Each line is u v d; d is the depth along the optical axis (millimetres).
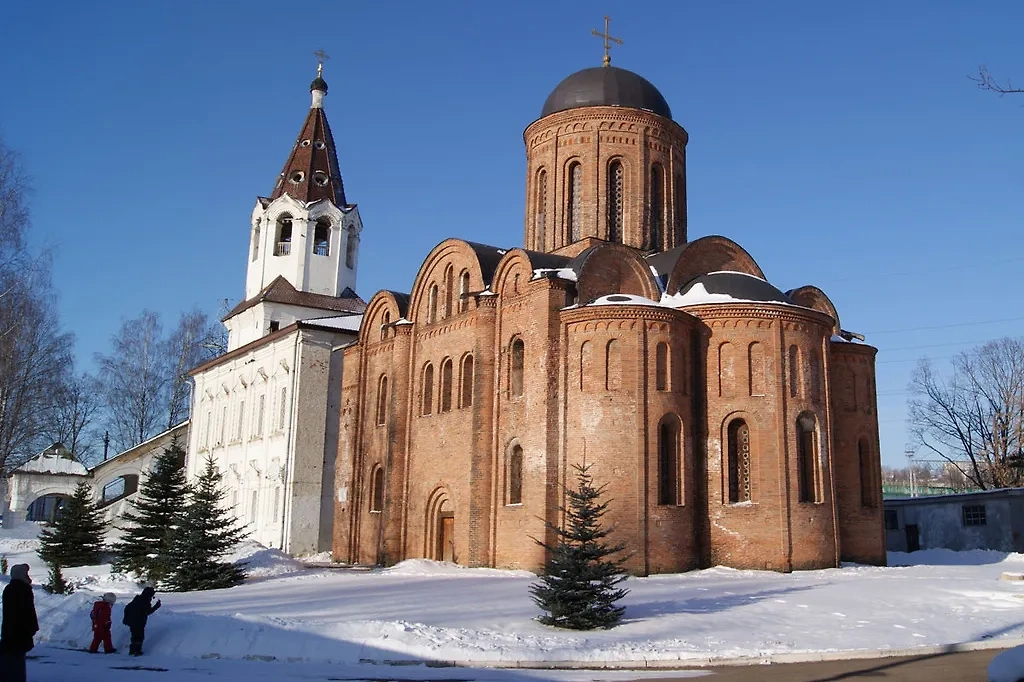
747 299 34625
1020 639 19875
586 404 32562
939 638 19812
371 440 43406
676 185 42969
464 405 37500
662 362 33219
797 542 32750
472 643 18547
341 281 59281
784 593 25625
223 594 28000
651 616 21969
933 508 52656
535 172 43094
